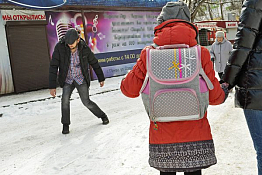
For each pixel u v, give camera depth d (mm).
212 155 2090
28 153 4625
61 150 4609
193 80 2018
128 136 4949
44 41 10969
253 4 2141
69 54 5035
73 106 7930
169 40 2129
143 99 2115
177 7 2188
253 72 2207
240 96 2311
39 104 8445
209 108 6223
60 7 11094
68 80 5289
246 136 4352
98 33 12797
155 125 2145
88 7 11914
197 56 2031
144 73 2131
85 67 5219
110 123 5926
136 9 13836
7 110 7852
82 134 5340
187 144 2068
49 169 3920
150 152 2158
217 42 8234
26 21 10367
